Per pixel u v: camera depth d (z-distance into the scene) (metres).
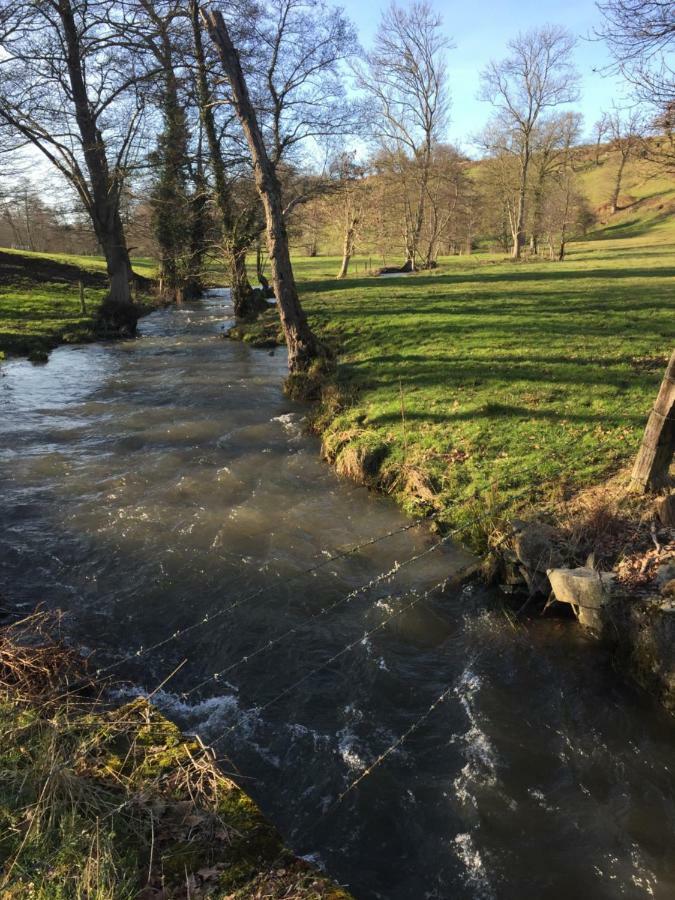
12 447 12.12
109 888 3.21
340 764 5.02
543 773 4.93
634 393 11.31
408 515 9.06
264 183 14.70
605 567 6.61
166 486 10.21
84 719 4.65
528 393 11.92
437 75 48.53
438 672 6.08
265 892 3.38
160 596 7.29
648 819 4.53
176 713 5.57
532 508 7.99
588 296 22.67
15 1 23.17
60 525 8.95
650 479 7.52
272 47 27.38
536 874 4.17
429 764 5.02
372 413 12.06
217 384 16.62
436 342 16.72
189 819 3.83
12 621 6.70
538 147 60.03
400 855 4.32
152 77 24.89
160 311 32.31
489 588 7.35
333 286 33.44
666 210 78.31
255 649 6.43
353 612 7.01
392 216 53.03
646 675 5.69
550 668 6.07
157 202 27.03
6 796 3.78
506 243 76.06
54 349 22.19
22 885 3.24
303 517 9.14
